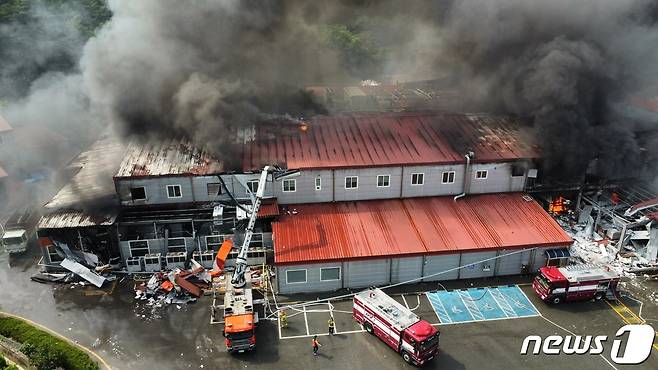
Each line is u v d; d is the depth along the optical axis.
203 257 33.62
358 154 36.12
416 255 31.39
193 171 33.94
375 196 36.12
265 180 32.34
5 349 26.95
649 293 31.83
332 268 31.16
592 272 30.88
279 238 32.19
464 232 33.12
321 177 34.84
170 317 29.75
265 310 30.00
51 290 32.34
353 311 29.38
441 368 26.00
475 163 35.91
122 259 33.91
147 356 26.89
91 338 28.16
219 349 27.34
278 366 26.17
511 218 34.59
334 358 26.67
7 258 35.94
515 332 28.52
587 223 37.75
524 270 33.19
